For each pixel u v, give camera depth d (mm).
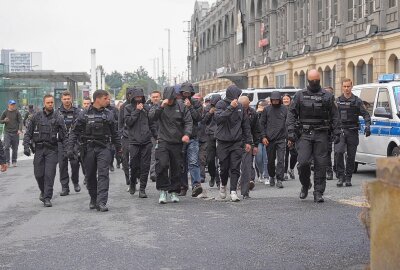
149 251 7094
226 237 7781
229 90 10758
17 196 12703
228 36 75500
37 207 11008
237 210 9930
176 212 9898
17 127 20484
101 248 7316
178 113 10852
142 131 11820
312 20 44125
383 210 3738
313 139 10445
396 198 3629
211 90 89000
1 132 33781
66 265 6535
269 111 13188
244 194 11438
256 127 11875
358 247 7074
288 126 10594
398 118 13109
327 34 41469
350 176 12898
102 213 10016
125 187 13844
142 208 10453
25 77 51188
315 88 10414
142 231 8320
